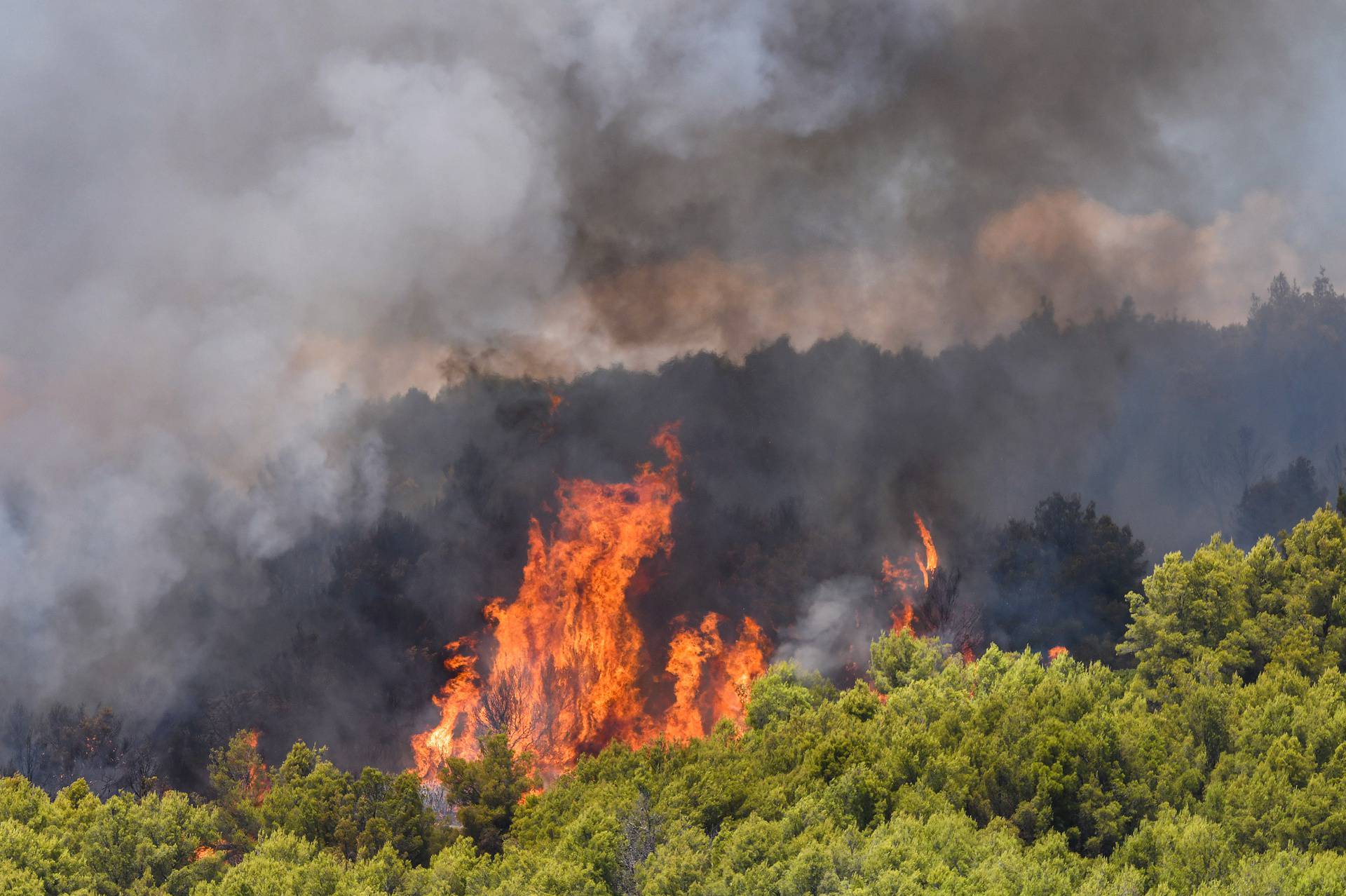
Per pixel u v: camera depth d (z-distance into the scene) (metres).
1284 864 125.06
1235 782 143.88
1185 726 159.88
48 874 153.12
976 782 151.62
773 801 157.38
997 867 125.88
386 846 157.38
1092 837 141.50
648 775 168.00
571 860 148.88
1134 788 145.00
